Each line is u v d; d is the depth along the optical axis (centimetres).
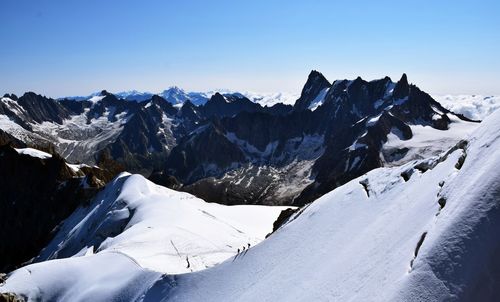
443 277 2144
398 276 2408
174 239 7250
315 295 3044
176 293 4772
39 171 16450
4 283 6150
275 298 3528
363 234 3356
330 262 3359
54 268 6191
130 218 10250
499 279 2003
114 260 6144
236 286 4316
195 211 10000
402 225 2941
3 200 15600
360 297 2583
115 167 19688
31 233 14975
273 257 4284
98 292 5416
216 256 6712
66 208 15100
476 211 2233
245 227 10119
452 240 2225
